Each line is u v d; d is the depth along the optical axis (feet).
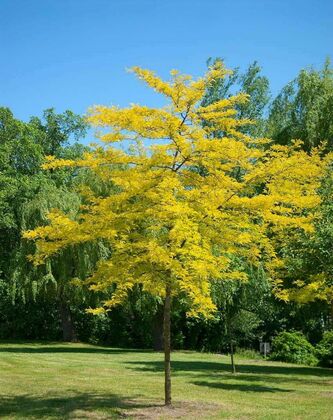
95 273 30.89
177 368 56.90
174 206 26.66
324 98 82.07
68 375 47.65
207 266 27.71
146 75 29.19
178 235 27.25
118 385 41.24
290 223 33.76
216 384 43.45
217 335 91.71
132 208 28.96
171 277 30.01
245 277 33.09
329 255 44.78
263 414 29.07
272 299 68.23
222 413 29.19
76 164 30.50
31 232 30.09
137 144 31.42
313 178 36.42
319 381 47.16
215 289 56.59
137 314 97.81
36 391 37.58
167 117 29.09
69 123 121.39
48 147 119.34
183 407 30.99
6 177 93.25
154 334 87.45
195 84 29.48
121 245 29.35
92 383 42.27
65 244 30.50
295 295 45.52
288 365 65.31
